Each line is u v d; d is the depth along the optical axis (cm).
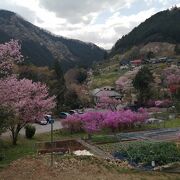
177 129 5697
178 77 10944
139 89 9831
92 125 5078
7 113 2711
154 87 10300
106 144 4297
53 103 4709
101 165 2891
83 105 9694
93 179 2422
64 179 2388
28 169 2647
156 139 4641
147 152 3319
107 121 5375
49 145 4109
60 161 2964
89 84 14612
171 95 9569
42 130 5725
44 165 2786
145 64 18125
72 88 9962
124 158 3334
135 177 2575
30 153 3438
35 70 9181
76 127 5419
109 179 2455
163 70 14188
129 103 10106
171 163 3047
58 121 7094
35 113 4300
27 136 4656
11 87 3234
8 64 2870
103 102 9112
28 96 4188
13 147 3862
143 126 6019
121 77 15012
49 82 8775
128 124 5728
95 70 19325
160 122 6544
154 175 2677
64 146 4162
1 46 2817
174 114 7669
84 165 2842
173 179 2562
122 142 4419
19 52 2884
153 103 9281
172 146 3588
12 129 4022
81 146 4153
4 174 2494
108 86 13488
